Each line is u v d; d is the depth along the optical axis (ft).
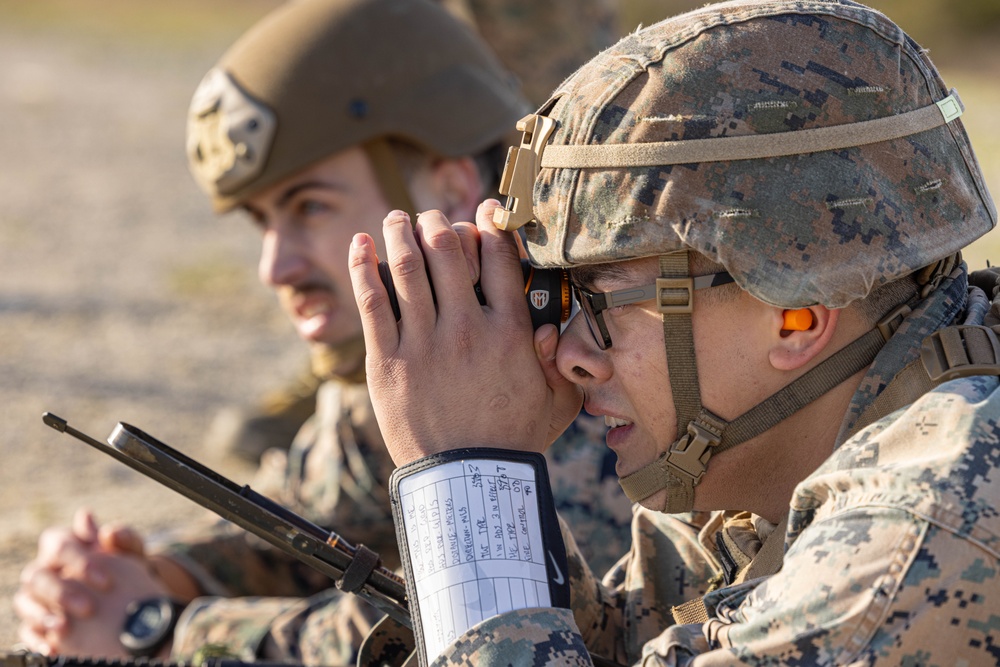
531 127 7.82
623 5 73.72
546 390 8.16
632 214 7.20
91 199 48.06
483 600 7.33
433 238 8.03
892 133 7.18
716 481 7.78
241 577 14.93
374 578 8.41
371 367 8.01
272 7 108.06
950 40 81.56
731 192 7.03
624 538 10.99
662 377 7.59
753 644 6.54
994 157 43.96
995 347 6.98
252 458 22.29
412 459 7.88
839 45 7.24
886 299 7.48
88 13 102.22
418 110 13.37
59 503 21.07
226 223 45.24
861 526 6.45
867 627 6.25
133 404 26.73
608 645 9.31
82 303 34.76
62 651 13.97
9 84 71.97
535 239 7.77
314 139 13.07
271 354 30.83
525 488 7.68
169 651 13.51
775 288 6.94
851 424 7.30
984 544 6.22
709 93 7.13
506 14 21.44
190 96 70.64
